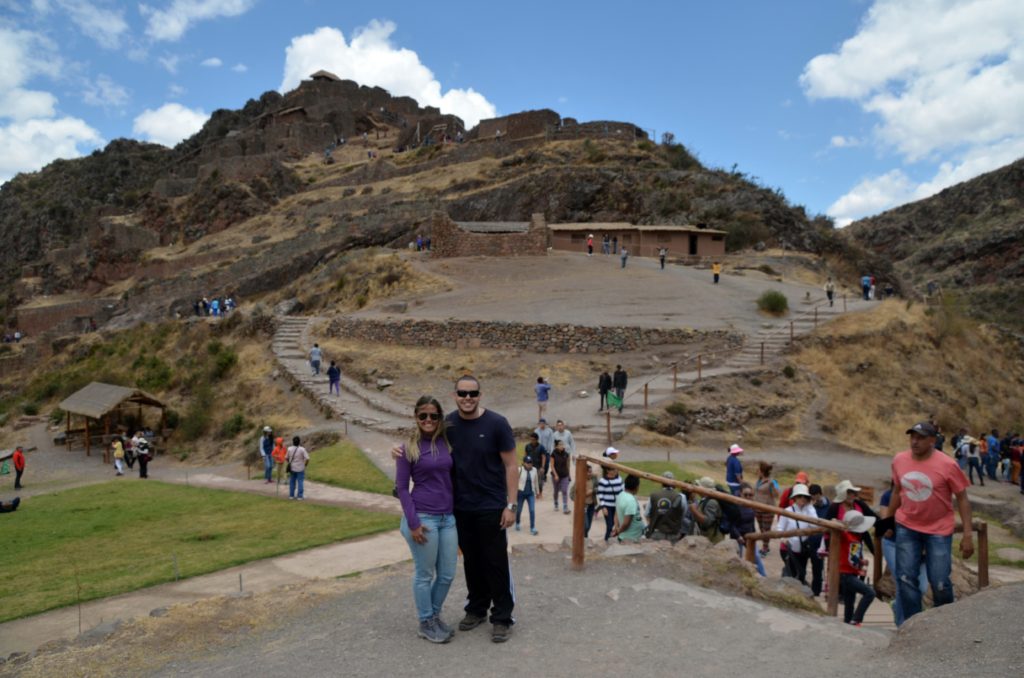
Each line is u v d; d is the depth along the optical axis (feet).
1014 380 116.67
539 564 27.50
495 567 20.42
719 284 147.02
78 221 428.56
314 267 217.77
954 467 23.26
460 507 20.54
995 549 55.31
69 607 37.58
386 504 61.31
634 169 245.86
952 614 19.74
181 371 143.33
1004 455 85.76
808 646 19.47
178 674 19.03
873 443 89.56
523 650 19.60
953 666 16.71
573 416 86.43
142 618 23.38
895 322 117.80
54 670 19.53
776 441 86.84
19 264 422.82
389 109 464.65
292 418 105.60
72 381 160.35
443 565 20.33
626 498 33.06
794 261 188.55
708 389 93.35
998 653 16.88
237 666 19.31
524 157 282.15
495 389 101.09
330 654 19.77
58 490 88.07
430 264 167.53
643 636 20.35
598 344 109.91
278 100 490.08
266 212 311.47
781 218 214.90
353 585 26.45
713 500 34.88
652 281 147.23
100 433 125.49
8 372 220.23
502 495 20.61
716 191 224.12
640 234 187.21
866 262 211.00
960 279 298.97
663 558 27.35
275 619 23.02
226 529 55.16
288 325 146.20
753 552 31.19
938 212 381.19
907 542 23.80
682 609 22.35
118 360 165.27
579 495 26.91
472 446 20.54
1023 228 298.15
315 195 312.09
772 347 106.32
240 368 134.51
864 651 18.98
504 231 198.70
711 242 194.29
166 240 321.73
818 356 105.09
